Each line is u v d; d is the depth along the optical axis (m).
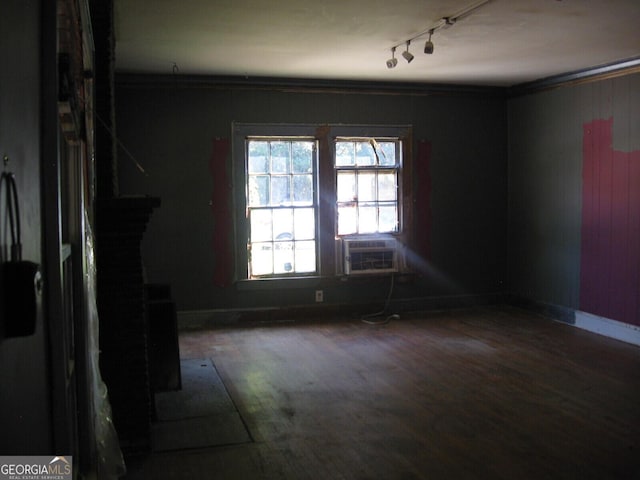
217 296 6.40
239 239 6.41
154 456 3.23
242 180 6.39
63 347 1.44
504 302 7.28
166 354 4.23
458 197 7.09
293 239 6.60
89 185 2.83
